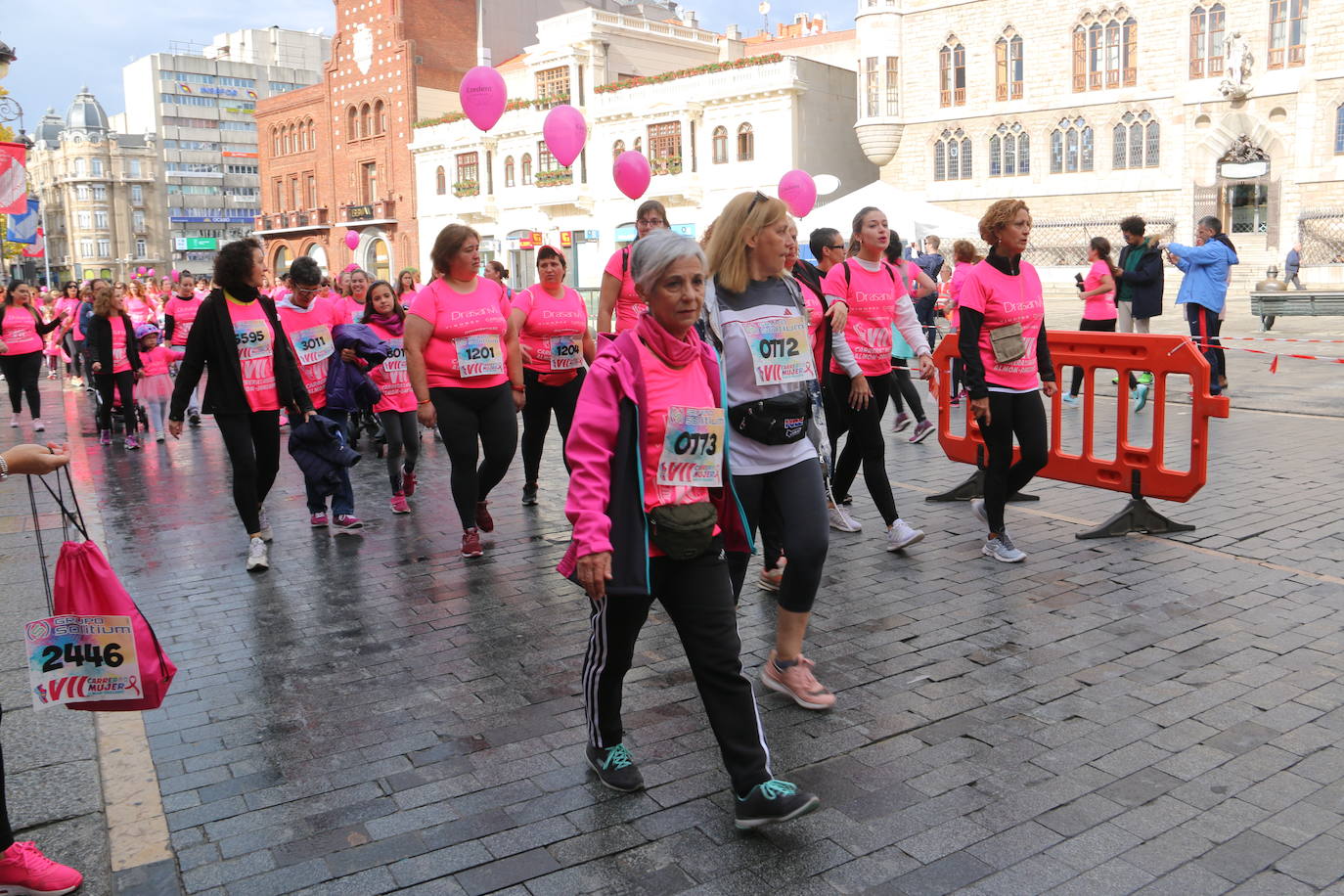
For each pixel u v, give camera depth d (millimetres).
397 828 3160
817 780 3389
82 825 3217
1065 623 4773
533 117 44281
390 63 51062
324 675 4426
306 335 8000
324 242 57062
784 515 3861
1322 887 2742
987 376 5648
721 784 3385
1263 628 4625
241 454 6172
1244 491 7230
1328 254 32969
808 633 4754
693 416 3045
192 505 8094
